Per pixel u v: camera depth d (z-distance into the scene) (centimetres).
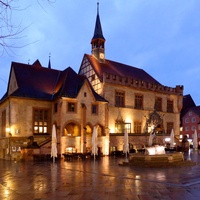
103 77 4425
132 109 4772
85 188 1384
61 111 3600
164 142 4866
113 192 1271
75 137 3678
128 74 5419
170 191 1280
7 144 3600
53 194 1252
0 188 1420
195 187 1377
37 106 3791
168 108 5488
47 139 3647
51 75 4369
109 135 4119
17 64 4119
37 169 2281
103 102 4066
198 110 7812
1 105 4094
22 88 3797
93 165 2550
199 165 2441
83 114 3766
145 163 2350
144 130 4903
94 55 5194
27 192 1308
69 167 2395
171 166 2323
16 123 3588
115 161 3012
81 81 4138
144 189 1332
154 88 5191
